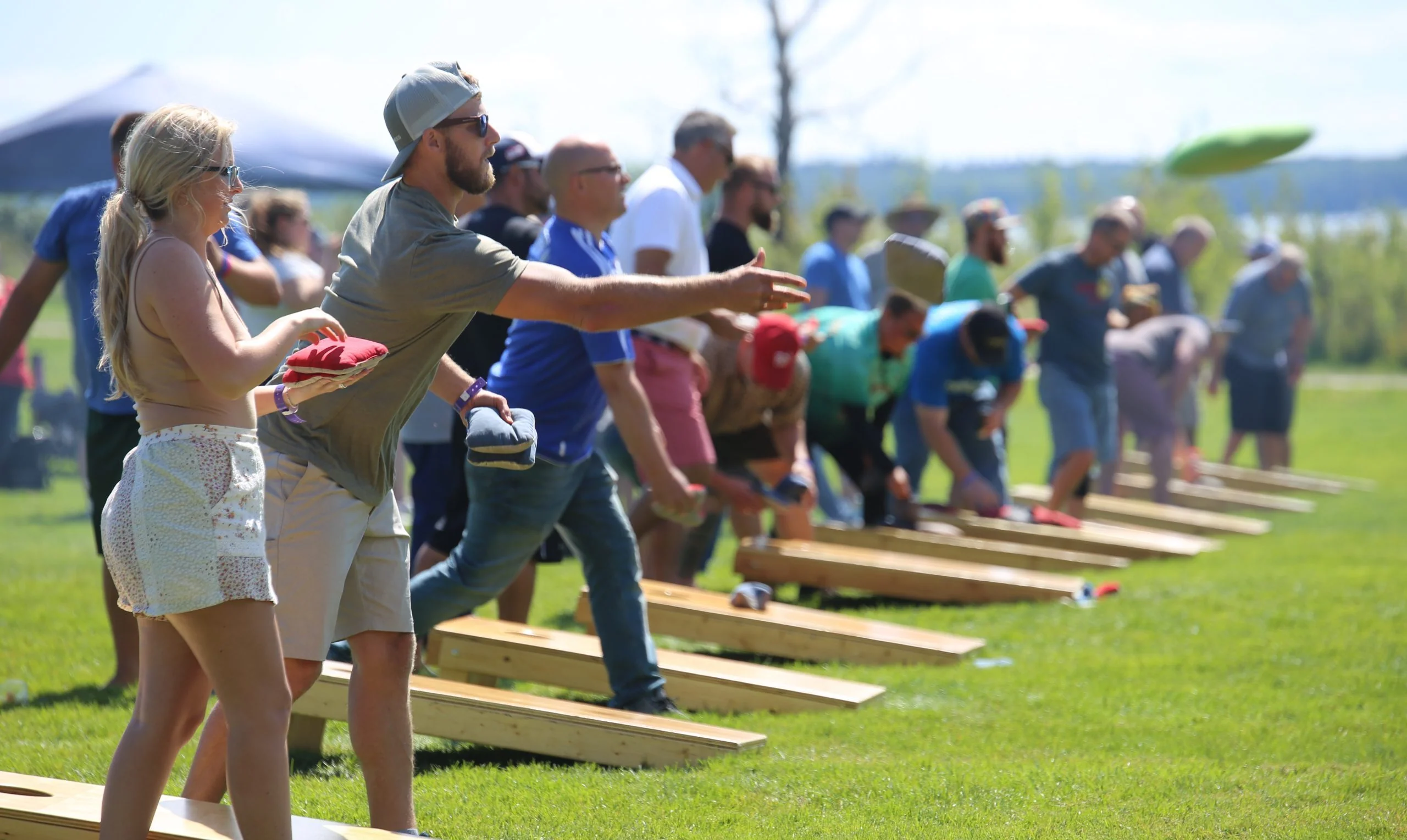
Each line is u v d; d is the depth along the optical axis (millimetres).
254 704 11203
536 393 18391
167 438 10984
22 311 21172
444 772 16781
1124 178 136125
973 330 35406
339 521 13125
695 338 24094
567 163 18719
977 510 36312
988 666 22781
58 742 17750
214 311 10844
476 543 18734
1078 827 14102
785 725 18797
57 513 47625
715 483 24641
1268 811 14734
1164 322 47938
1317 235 148000
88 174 43344
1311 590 30125
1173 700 20422
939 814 14664
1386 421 92375
